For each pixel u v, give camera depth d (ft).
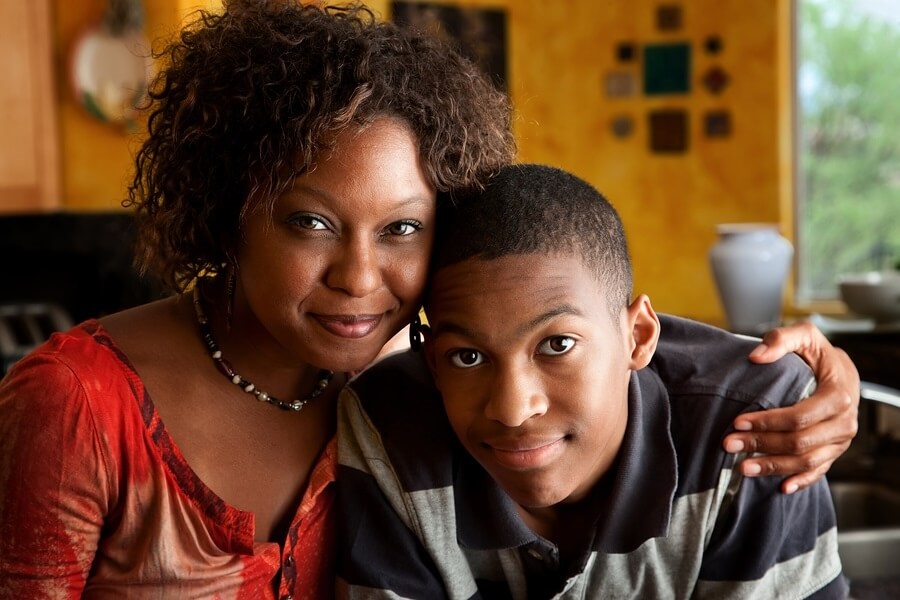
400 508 3.50
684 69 13.85
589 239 3.15
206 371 3.41
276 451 3.48
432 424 3.57
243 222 3.06
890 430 7.64
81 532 3.08
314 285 2.99
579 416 3.12
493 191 3.17
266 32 3.08
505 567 3.57
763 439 3.43
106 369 3.18
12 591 3.01
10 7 11.15
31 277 11.37
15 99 11.26
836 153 13.61
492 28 13.61
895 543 4.68
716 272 10.72
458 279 3.09
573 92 14.02
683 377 3.66
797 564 3.57
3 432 3.04
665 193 14.07
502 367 3.08
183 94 3.20
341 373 3.79
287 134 2.91
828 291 13.73
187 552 3.19
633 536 3.43
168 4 11.32
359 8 3.30
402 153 2.98
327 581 3.59
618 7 13.97
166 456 3.21
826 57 13.56
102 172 11.78
